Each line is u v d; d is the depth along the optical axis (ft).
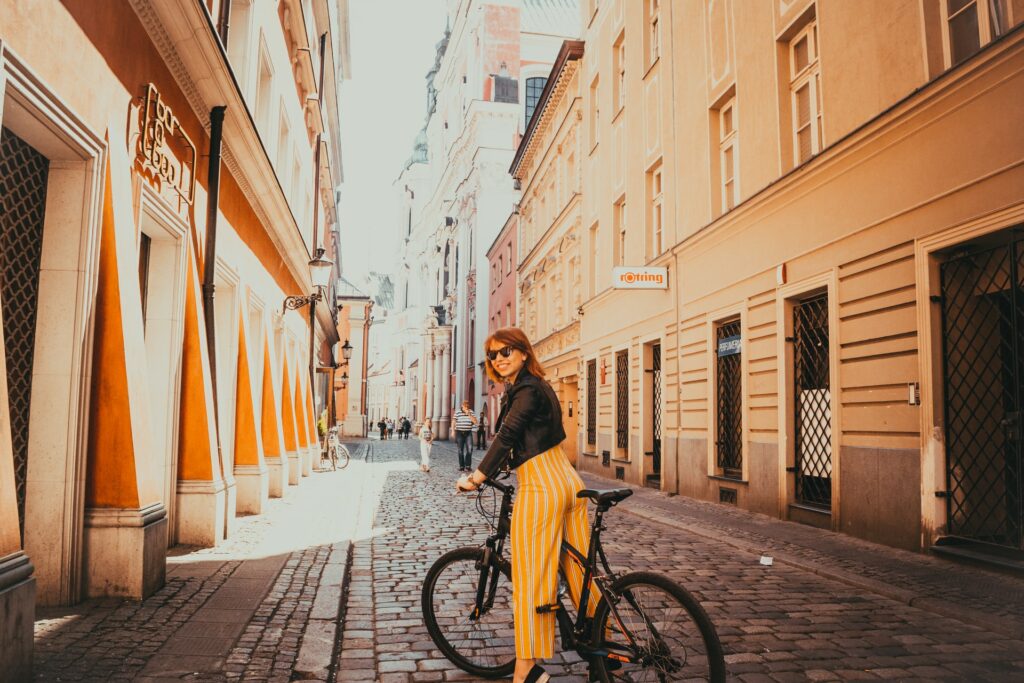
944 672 13.87
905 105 25.76
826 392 32.17
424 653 14.96
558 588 12.16
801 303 34.24
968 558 22.70
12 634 11.93
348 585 21.07
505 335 12.26
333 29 87.86
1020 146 21.38
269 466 44.09
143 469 18.81
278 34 46.44
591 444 69.00
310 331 66.80
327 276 52.80
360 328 197.77
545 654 11.44
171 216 23.93
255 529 30.86
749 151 38.73
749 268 37.99
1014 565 21.20
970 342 24.98
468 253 163.94
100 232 18.20
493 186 153.28
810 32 34.12
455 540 28.91
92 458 18.29
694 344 45.09
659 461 52.90
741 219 38.52
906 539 25.85
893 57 27.32
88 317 17.72
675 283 48.01
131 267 19.35
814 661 14.48
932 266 25.17
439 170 209.67
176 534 26.08
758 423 36.96
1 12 13.29
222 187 31.81
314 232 74.64
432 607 14.10
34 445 17.26
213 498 26.25
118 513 18.22
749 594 19.93
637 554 25.73
